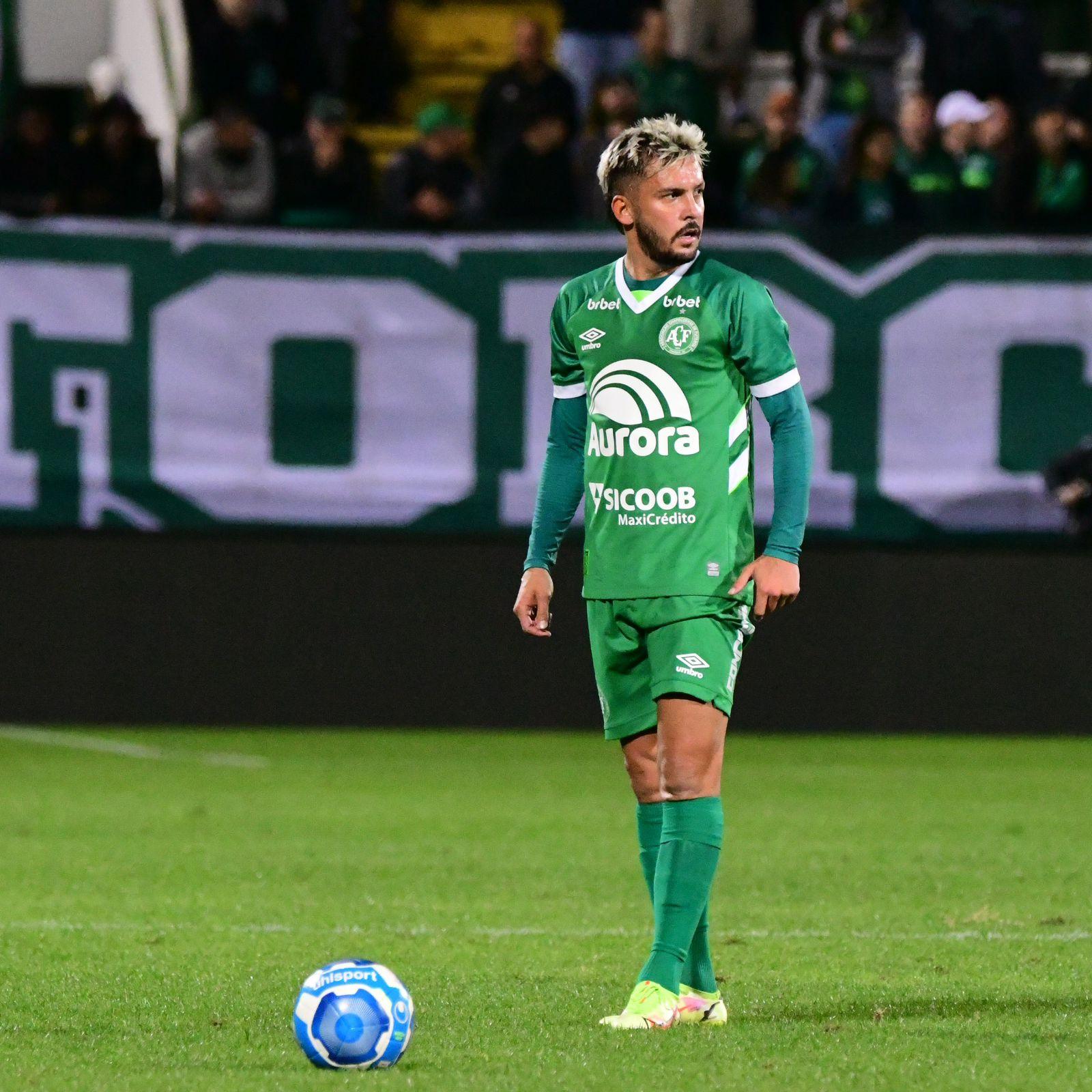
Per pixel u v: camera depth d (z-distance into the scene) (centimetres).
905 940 2205
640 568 1700
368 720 4800
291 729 4788
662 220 1684
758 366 1695
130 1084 1425
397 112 6219
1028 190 4972
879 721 4788
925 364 4706
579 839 3116
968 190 5125
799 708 4803
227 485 4734
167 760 4191
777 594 1683
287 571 4772
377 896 2531
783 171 5053
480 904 2469
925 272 4706
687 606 1686
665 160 1680
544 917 2369
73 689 4772
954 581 4759
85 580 4753
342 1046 1467
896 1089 1412
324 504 4750
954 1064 1505
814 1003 1805
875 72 5481
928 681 4781
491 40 6269
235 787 3769
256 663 4788
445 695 4812
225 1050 1564
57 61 5831
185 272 4691
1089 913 2420
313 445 4734
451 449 4747
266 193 4988
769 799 3659
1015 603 4762
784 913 2411
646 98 5228
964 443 4722
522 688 4822
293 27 5525
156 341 4697
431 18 6262
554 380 1817
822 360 4712
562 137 5016
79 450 4703
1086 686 4778
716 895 2559
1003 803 3619
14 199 4784
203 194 4719
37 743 4441
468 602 4794
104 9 5834
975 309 4706
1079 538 4747
